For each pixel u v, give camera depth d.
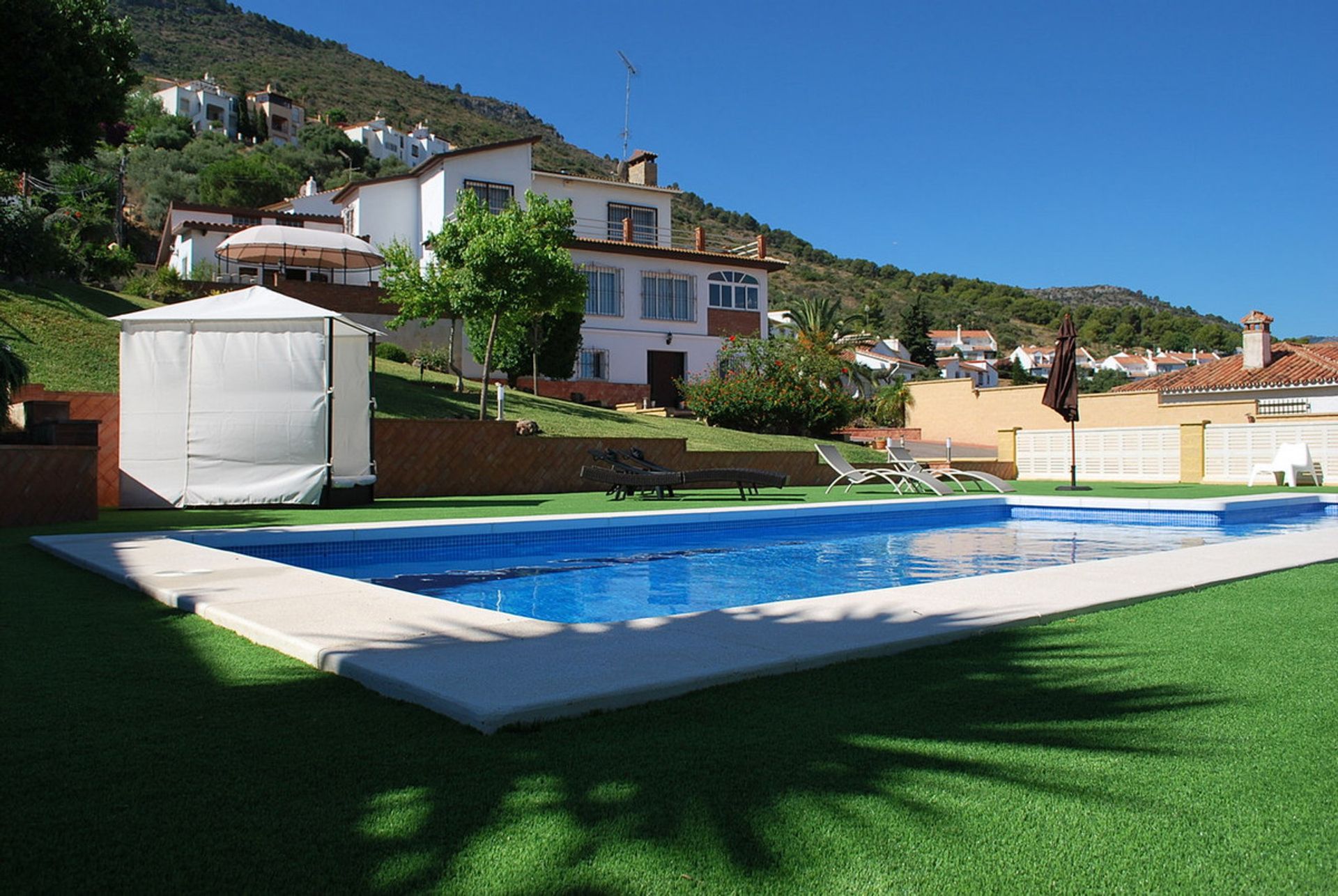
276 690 3.20
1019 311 141.50
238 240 24.27
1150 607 4.90
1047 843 2.00
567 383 28.66
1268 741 2.66
